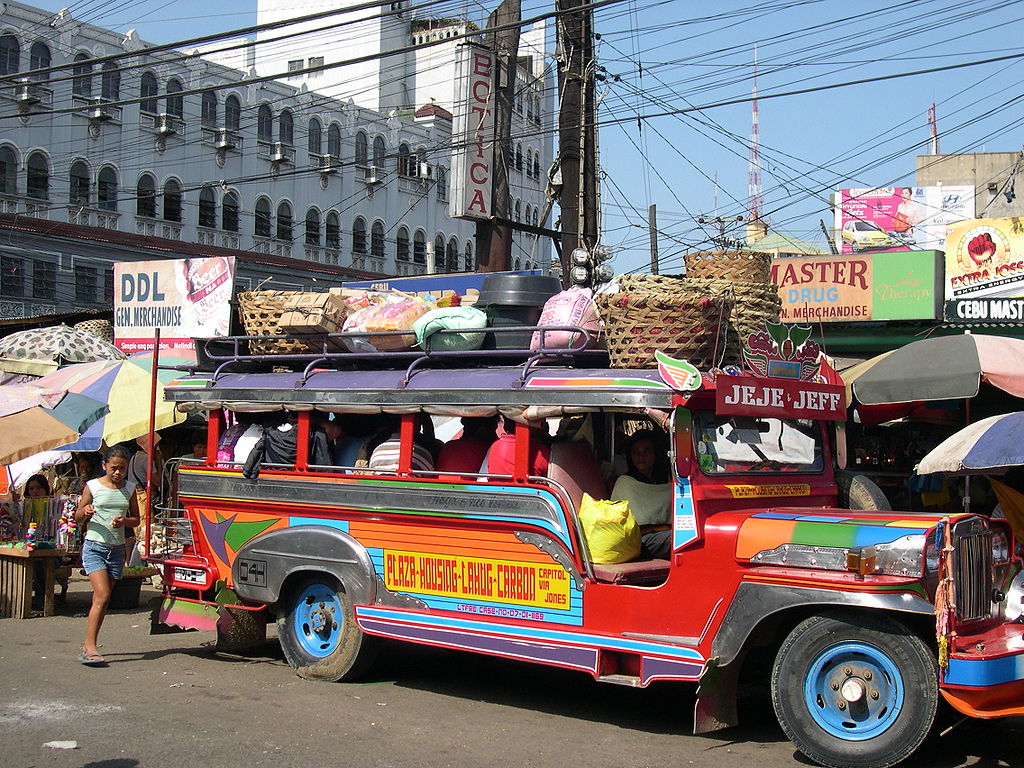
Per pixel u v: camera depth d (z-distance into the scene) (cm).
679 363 611
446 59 6041
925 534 543
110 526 836
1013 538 630
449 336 755
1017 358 1062
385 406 745
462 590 700
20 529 1109
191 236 4678
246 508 834
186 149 4653
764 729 654
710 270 698
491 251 1805
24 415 1116
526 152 5884
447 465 741
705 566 605
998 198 3700
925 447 1388
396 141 5578
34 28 4128
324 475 777
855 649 561
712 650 593
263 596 804
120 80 4391
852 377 1141
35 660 841
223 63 5653
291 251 5072
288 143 5056
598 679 631
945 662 532
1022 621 605
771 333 674
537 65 5834
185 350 2005
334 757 581
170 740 610
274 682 773
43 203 4172
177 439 1474
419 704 711
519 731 642
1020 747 618
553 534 657
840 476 745
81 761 569
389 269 5584
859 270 1656
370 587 746
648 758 584
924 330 1645
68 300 4194
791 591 572
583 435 727
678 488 617
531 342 728
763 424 689
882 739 548
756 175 3297
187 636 965
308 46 6041
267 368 881
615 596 632
